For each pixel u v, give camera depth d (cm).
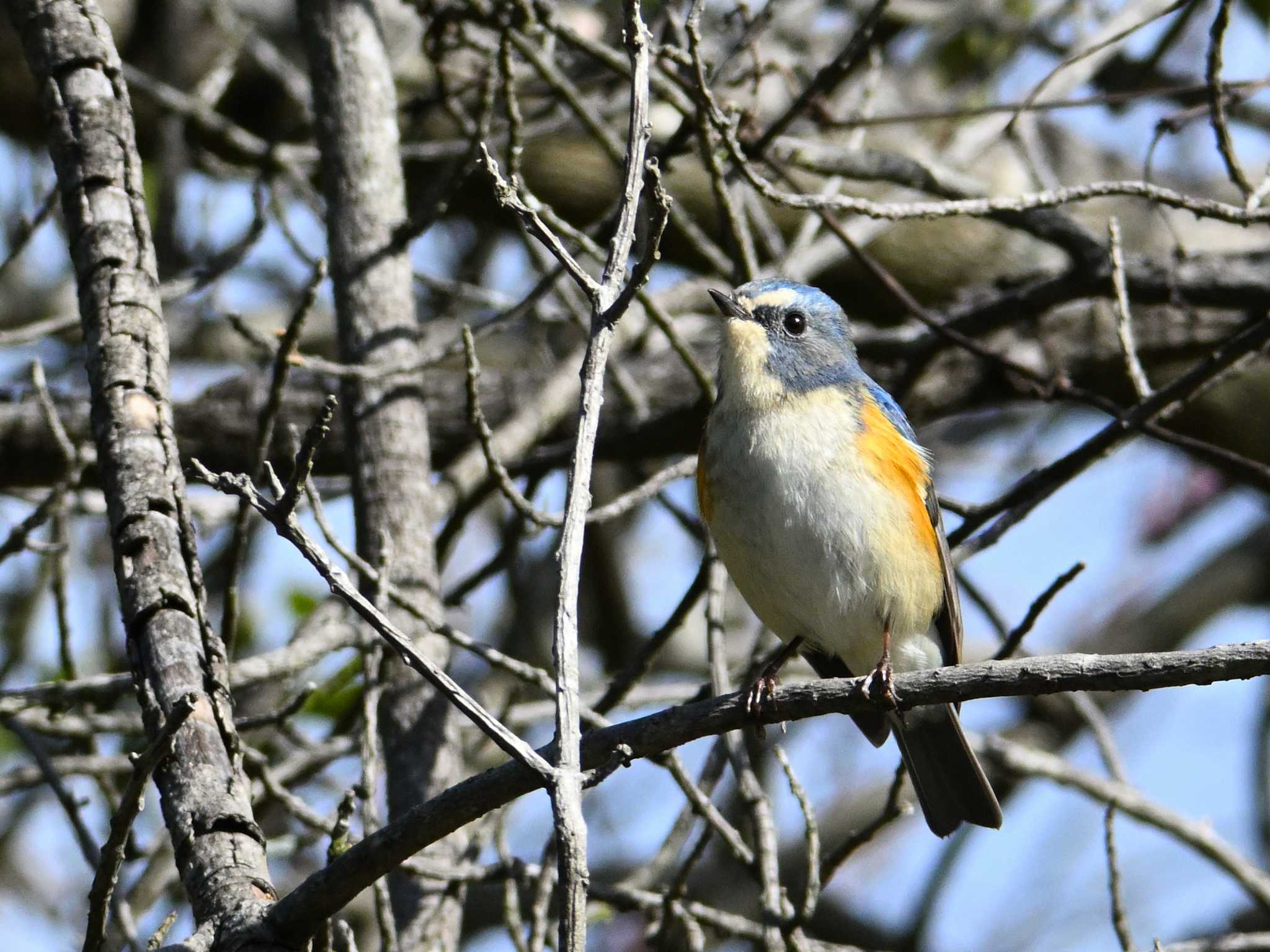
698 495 954
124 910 917
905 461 934
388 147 1131
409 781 960
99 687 930
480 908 1444
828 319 971
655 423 1287
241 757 652
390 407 1050
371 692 898
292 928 576
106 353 739
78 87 800
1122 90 1510
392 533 1014
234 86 1521
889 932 1505
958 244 1506
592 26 1386
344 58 1138
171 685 645
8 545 971
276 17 1562
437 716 977
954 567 1003
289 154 1345
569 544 555
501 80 1020
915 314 1131
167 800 622
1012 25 1548
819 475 905
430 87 1444
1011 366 1127
